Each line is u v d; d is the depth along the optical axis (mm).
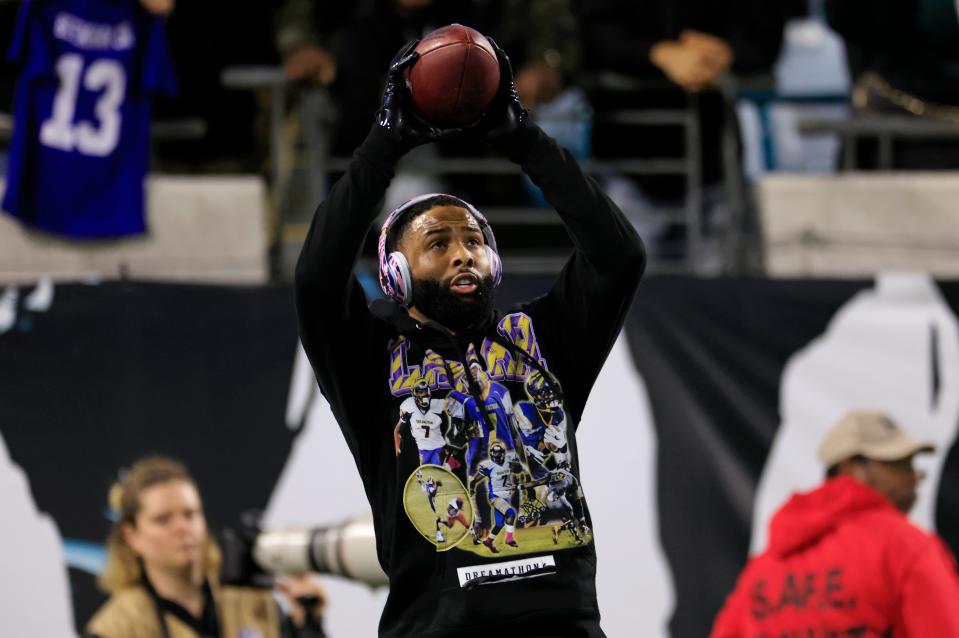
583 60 20484
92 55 18391
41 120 18141
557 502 8102
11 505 16719
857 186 20000
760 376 18219
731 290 18344
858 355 18359
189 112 19922
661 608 17594
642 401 18016
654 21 20516
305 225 20109
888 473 15219
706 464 17938
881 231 19953
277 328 17516
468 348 8375
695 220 19938
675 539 17734
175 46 19672
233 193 18828
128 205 18422
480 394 8203
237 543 16484
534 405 8266
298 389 17406
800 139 22906
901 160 21188
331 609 16672
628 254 8227
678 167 20500
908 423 18344
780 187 19984
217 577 16734
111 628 16516
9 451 16797
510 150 8242
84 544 16719
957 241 19906
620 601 17578
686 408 18031
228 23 20562
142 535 16766
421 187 20797
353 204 8016
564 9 20344
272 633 16547
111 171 18422
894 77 21359
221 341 17391
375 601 16766
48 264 18156
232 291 17531
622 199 21281
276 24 20250
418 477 8047
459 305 8258
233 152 20453
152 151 20266
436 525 7988
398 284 8320
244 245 18781
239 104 20250
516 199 20844
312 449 17312
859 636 13898
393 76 8055
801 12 23359
